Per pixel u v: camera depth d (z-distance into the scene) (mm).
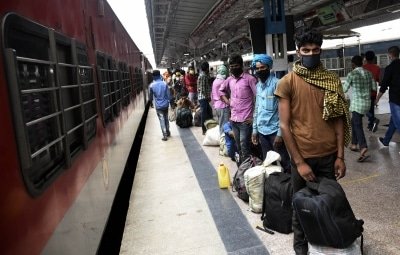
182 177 6145
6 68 1687
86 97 3375
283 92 2693
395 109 6160
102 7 4988
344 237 2414
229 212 4379
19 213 1723
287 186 3588
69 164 2502
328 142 2688
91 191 3314
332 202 2410
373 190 4566
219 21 15664
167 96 9727
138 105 12305
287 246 3416
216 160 7047
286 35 7465
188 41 24828
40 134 2105
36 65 2172
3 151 1608
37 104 2104
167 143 9250
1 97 1632
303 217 2506
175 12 14359
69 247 2492
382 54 13633
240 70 5207
